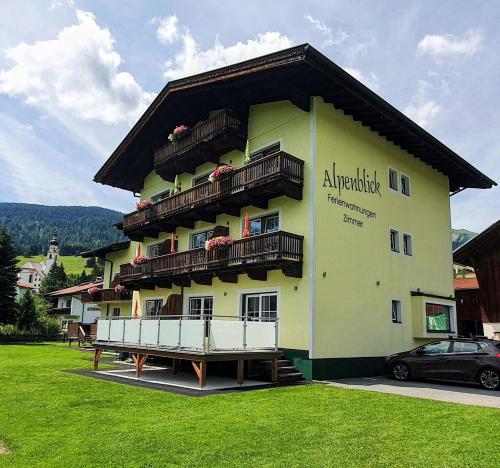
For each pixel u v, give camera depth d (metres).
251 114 18.30
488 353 12.83
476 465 5.68
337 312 15.05
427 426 7.55
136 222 22.95
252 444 6.43
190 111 20.84
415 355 14.44
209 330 11.80
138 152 24.17
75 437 6.78
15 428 7.32
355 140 17.11
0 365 17.52
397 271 18.17
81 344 35.78
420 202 20.44
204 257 17.48
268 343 13.14
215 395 10.41
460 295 26.78
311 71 14.56
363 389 12.00
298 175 15.24
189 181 21.56
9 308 43.03
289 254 14.45
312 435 6.92
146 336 14.18
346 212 16.14
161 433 6.98
